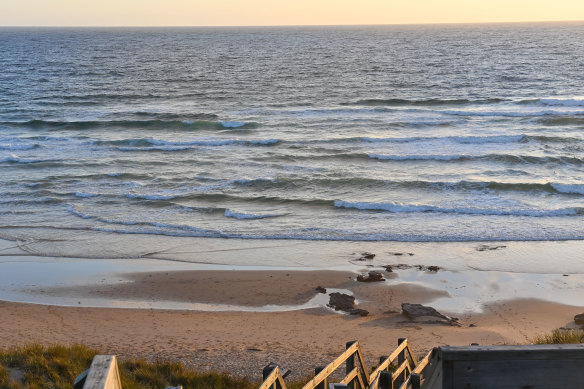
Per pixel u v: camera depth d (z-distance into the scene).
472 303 18.22
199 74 97.44
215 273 20.89
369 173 34.97
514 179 33.25
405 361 7.57
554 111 54.22
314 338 15.16
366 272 20.81
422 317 16.84
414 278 20.27
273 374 5.50
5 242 24.20
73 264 21.86
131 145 44.00
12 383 9.78
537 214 26.89
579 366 3.54
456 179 33.25
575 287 19.38
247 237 24.75
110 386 3.15
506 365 3.53
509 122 50.34
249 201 30.03
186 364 12.73
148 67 111.62
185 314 17.39
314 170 35.91
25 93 73.25
